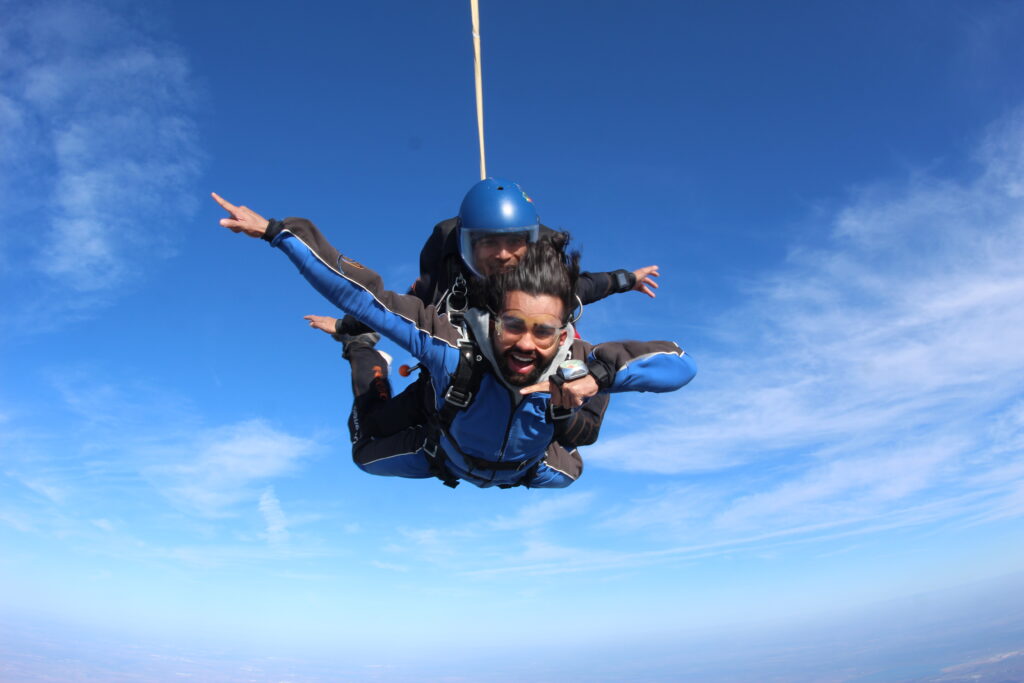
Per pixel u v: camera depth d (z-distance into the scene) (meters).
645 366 2.99
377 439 4.19
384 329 2.84
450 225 4.41
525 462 3.59
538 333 2.78
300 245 2.67
